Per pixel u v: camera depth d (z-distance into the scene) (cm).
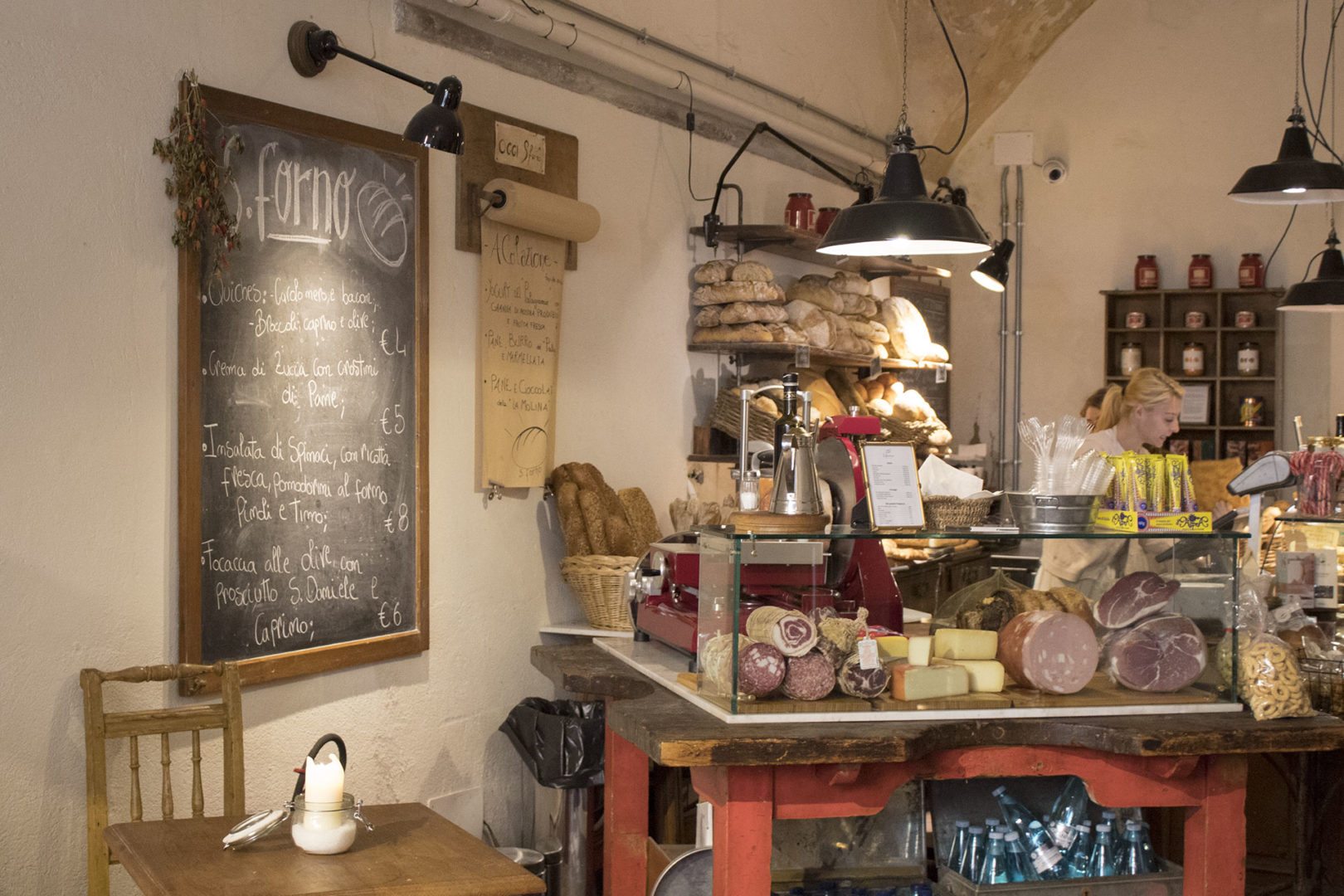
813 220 562
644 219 499
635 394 493
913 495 299
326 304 355
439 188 397
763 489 466
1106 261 752
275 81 343
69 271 293
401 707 388
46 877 290
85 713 285
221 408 326
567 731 392
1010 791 330
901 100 738
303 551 351
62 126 291
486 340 411
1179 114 735
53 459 291
